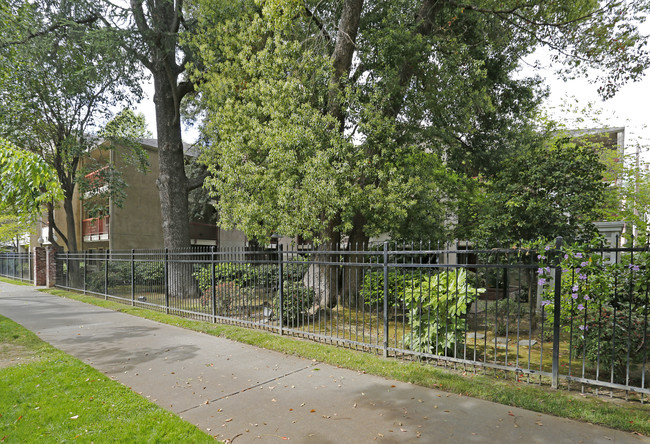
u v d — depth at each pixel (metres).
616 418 3.60
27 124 15.57
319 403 4.16
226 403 4.19
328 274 9.97
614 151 12.16
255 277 8.25
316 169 8.25
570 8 10.91
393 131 9.02
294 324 8.01
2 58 13.14
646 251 4.09
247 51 10.47
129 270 12.39
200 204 21.80
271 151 8.90
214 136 12.11
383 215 9.55
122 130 18.12
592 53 10.91
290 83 9.09
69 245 18.14
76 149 15.66
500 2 11.24
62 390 4.52
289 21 9.53
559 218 8.19
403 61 9.58
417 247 11.22
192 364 5.61
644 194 11.20
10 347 6.60
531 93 13.07
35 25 13.19
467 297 5.04
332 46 11.38
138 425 3.62
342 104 9.53
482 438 3.37
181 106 17.92
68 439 3.36
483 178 13.70
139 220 19.72
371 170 8.89
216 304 8.92
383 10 11.36
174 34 12.87
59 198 4.96
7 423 3.67
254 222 9.62
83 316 9.82
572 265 4.27
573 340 4.97
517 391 4.30
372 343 6.40
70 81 14.77
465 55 10.24
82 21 14.09
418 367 5.17
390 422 3.70
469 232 12.59
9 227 24.22
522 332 7.55
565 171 8.23
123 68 14.27
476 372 5.04
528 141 13.10
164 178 14.87
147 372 5.25
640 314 4.64
